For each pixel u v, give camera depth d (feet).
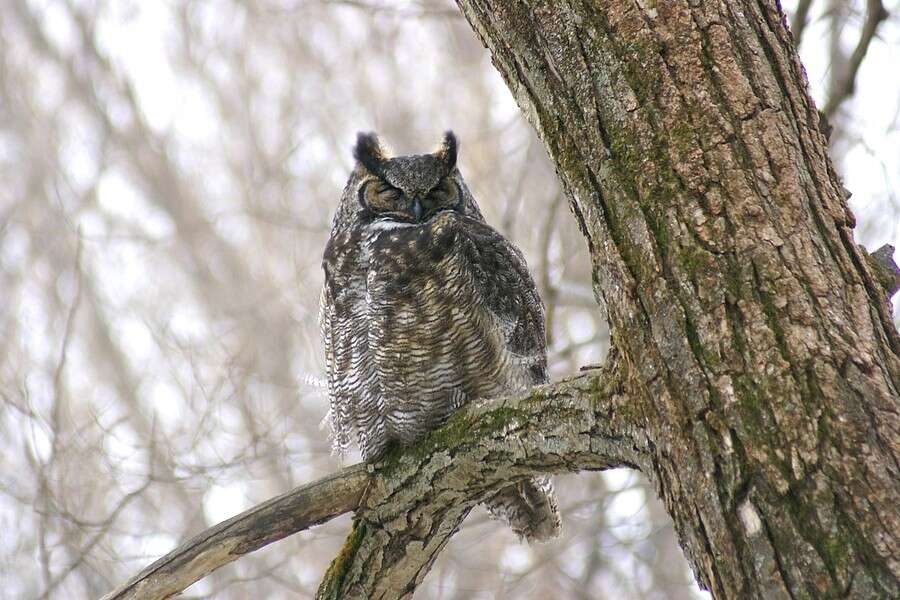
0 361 74.13
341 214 40.11
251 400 53.16
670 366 18.81
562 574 62.03
